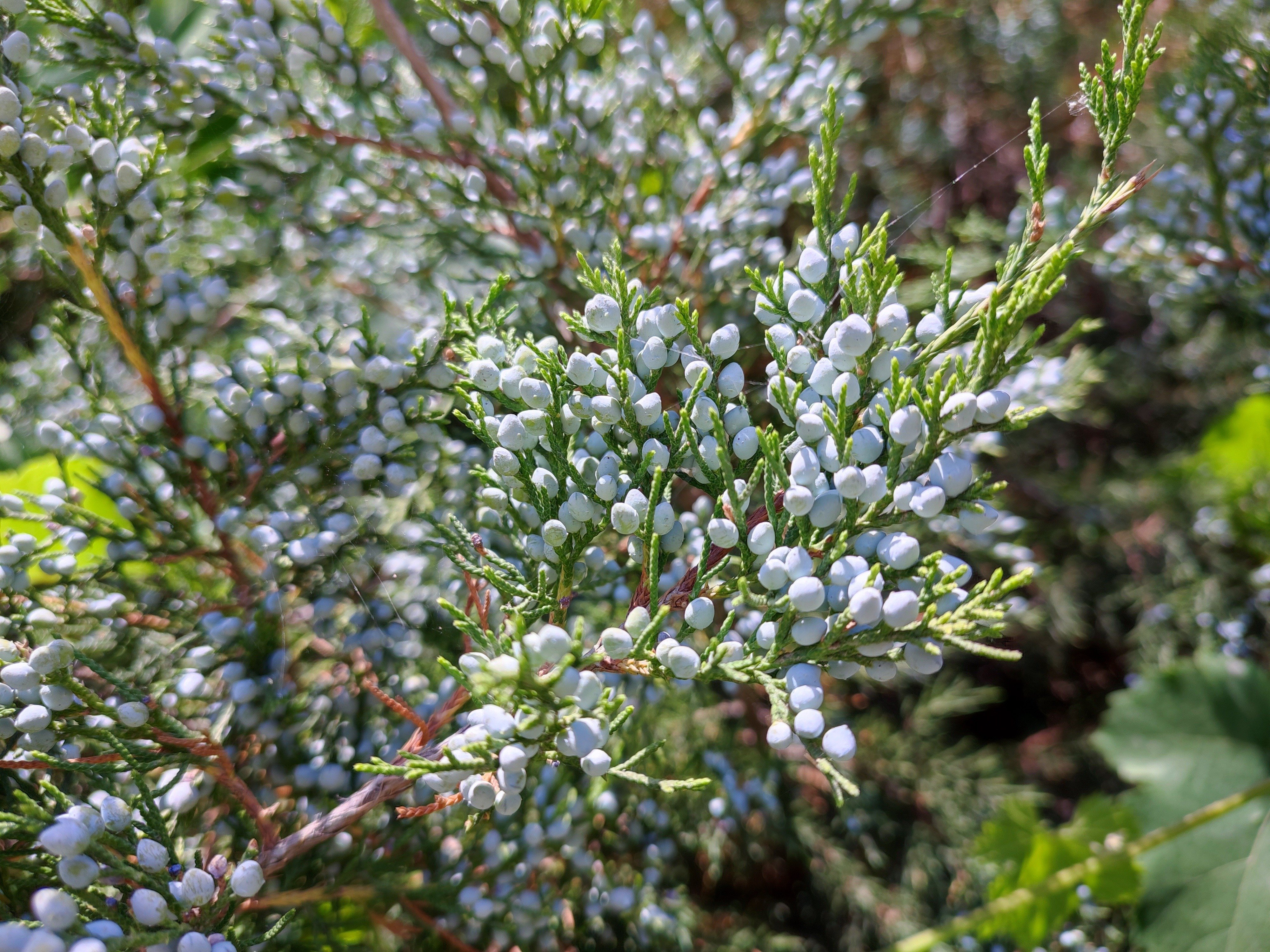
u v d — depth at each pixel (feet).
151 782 0.91
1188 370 1.69
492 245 1.16
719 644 0.74
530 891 1.03
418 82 1.15
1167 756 1.26
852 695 1.52
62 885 0.79
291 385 0.91
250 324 1.14
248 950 0.85
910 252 1.31
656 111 1.13
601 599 1.00
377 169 1.09
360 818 0.91
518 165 1.05
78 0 0.97
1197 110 1.17
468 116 1.08
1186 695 1.28
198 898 0.72
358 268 1.19
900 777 1.43
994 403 0.73
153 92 1.01
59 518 0.91
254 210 1.12
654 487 0.73
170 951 0.72
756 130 1.15
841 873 1.36
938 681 1.50
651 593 0.74
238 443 0.95
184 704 0.93
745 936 1.29
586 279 0.80
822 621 0.73
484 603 0.82
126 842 0.75
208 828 0.91
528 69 1.00
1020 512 1.72
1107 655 1.75
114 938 0.69
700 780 0.71
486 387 0.80
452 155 1.07
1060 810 1.65
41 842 0.69
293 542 0.93
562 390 0.79
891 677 0.75
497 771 0.72
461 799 0.77
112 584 0.97
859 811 1.41
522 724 0.68
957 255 1.32
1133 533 1.66
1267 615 1.49
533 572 0.86
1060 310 1.84
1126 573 1.69
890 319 0.74
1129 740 1.28
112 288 0.93
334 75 1.03
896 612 0.70
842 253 0.77
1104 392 1.79
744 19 1.89
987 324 0.73
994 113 1.98
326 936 0.92
